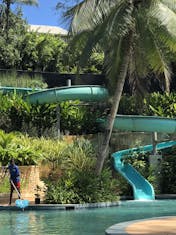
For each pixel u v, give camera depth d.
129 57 21.92
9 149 22.48
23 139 24.42
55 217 14.67
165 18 20.17
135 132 28.14
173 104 30.89
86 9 20.67
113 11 20.09
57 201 18.11
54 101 27.70
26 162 22.45
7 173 21.69
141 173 24.38
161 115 30.20
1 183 21.56
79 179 18.98
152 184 24.38
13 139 23.69
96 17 20.47
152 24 20.56
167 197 23.19
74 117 29.45
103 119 29.34
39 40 44.59
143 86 23.86
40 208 17.34
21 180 21.73
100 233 11.01
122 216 14.98
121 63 21.55
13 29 47.03
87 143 23.55
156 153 25.61
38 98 27.88
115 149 28.09
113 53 21.52
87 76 37.47
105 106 30.69
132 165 24.80
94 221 13.53
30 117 27.98
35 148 23.70
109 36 19.64
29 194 21.56
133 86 23.97
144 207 18.38
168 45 20.62
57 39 45.41
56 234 10.89
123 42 21.23
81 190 18.66
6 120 27.83
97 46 20.28
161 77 24.27
